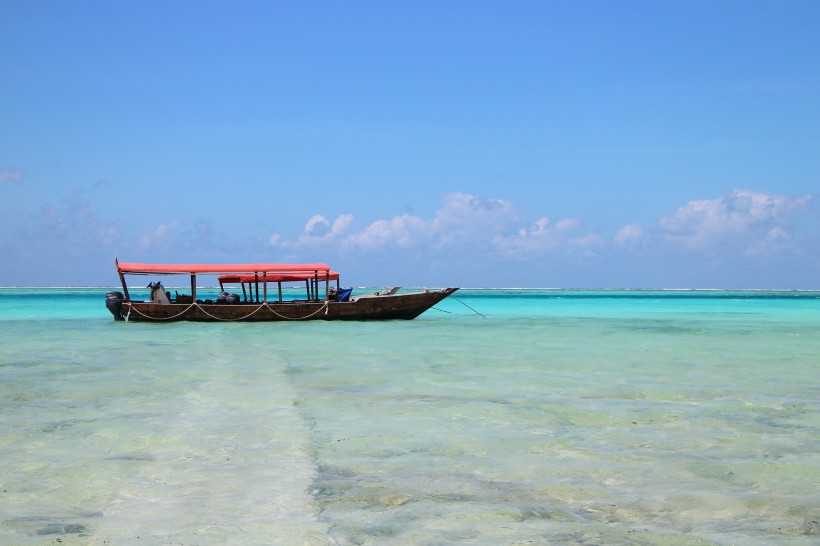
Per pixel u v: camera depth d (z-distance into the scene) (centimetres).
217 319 3738
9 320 4216
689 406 1327
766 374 1777
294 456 945
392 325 3688
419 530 666
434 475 854
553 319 4522
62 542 635
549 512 721
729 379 1688
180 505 741
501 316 4959
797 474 861
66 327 3516
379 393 1470
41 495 776
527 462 916
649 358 2136
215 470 875
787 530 670
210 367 1902
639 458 938
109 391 1493
